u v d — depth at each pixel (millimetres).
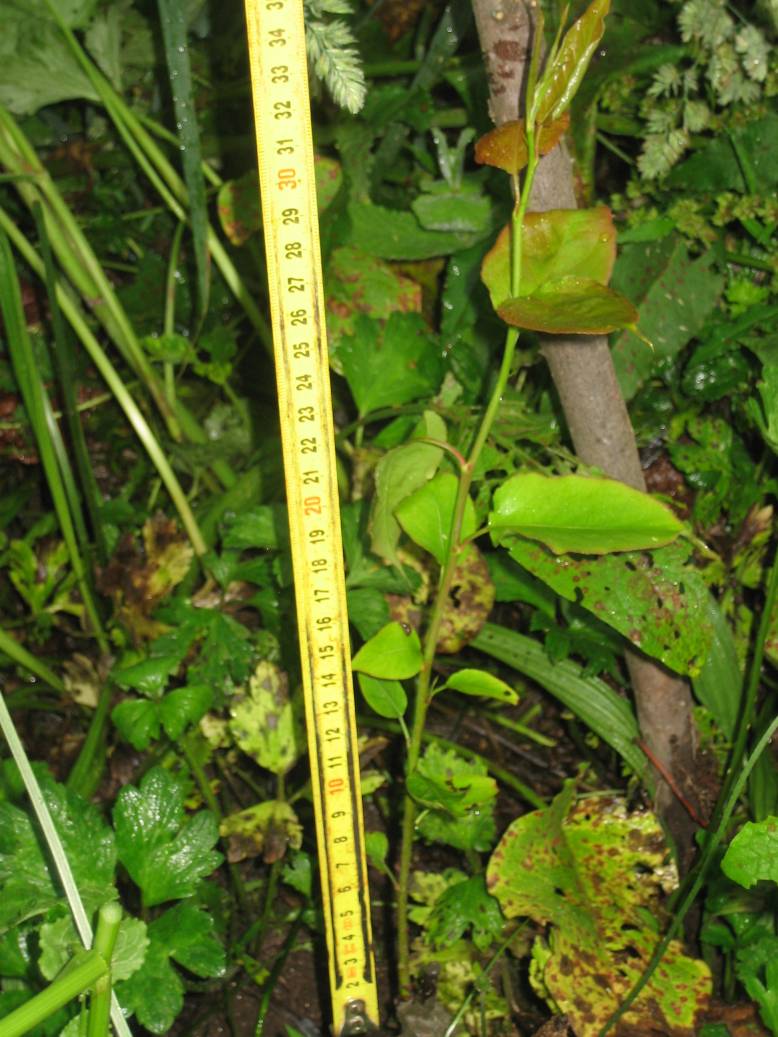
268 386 758
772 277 601
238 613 668
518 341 593
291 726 548
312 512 365
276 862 544
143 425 644
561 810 493
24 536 747
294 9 318
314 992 540
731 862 367
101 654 680
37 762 485
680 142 568
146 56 714
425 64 621
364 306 618
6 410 709
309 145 328
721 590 617
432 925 504
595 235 375
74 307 677
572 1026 464
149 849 457
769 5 530
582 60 339
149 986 434
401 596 546
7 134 615
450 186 633
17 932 449
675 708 535
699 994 469
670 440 618
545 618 568
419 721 439
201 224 583
